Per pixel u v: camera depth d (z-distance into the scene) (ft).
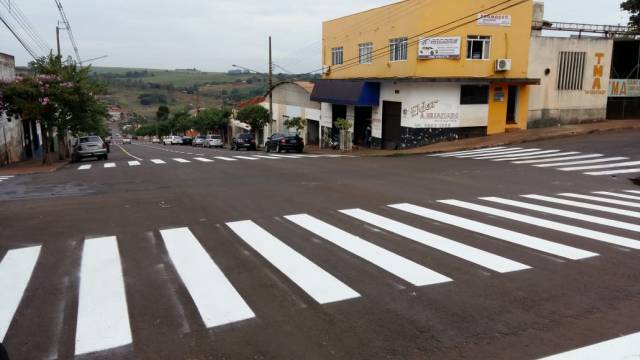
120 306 16.44
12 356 13.28
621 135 78.18
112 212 32.27
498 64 87.76
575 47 95.40
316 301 16.62
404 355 13.01
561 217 29.09
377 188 40.86
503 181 44.50
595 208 31.83
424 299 16.70
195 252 22.52
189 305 16.43
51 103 77.05
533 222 27.76
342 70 114.62
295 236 25.17
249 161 71.36
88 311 16.08
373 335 14.15
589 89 98.58
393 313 15.60
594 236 24.64
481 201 34.47
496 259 20.97
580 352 13.08
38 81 76.79
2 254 22.68
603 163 55.42
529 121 95.25
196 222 28.78
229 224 28.09
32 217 30.96
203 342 13.87
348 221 28.43
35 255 22.45
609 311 15.70
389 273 19.33
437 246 22.99
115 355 13.25
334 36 117.19
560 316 15.34
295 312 15.76
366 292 17.37
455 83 87.04
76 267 20.65
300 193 38.75
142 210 32.78
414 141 87.97
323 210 31.73
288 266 20.31
